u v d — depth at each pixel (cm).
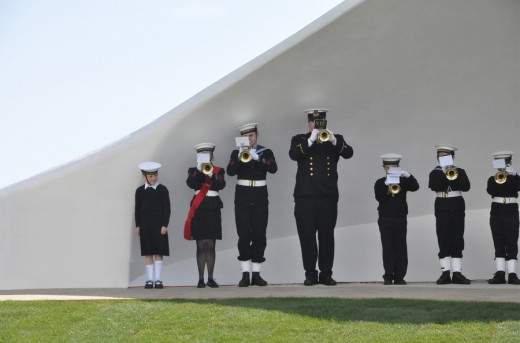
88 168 1877
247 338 1127
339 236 2069
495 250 1877
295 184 1938
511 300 1393
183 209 1958
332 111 1975
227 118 1911
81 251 1883
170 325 1214
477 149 2062
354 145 2031
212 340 1124
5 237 1853
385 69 1911
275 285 1894
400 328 1164
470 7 1830
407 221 2011
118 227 1898
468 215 2081
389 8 1798
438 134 2042
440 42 1881
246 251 1817
